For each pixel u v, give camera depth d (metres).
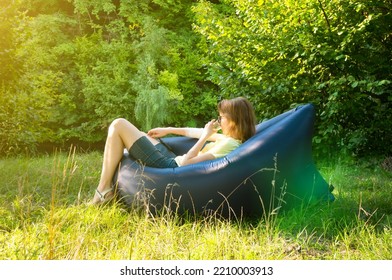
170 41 14.70
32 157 9.76
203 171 4.09
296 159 4.20
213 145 4.70
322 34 6.95
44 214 4.16
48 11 15.78
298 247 3.45
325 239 3.69
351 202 4.57
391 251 3.29
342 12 7.07
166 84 13.80
